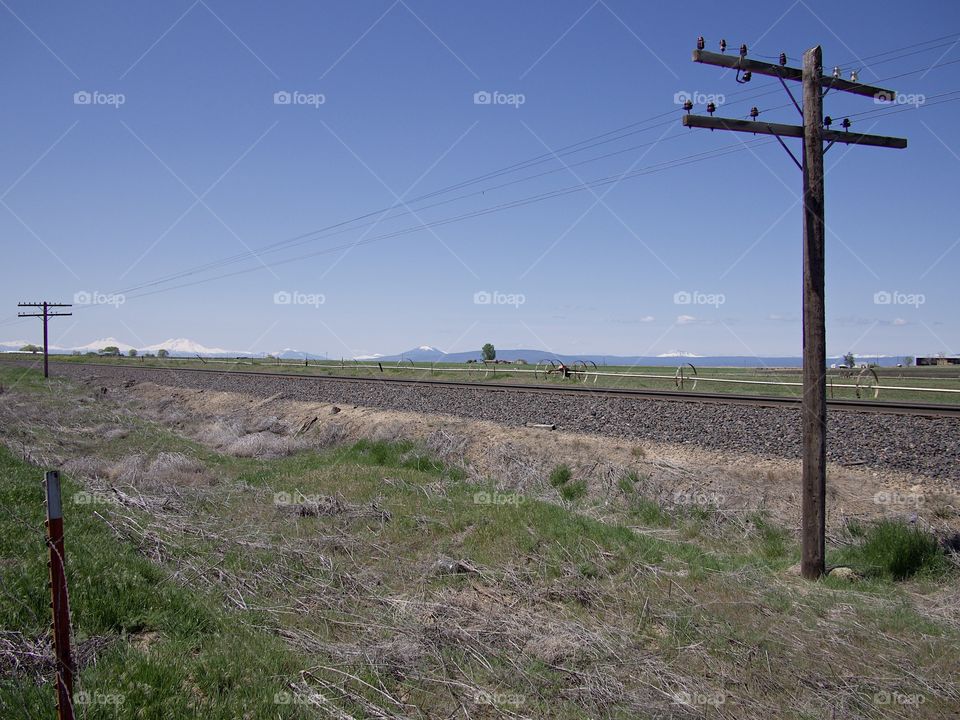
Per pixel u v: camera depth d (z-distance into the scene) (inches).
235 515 451.8
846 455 495.8
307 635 265.6
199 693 202.1
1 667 197.9
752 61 362.0
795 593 327.9
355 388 1139.3
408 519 424.2
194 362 2743.6
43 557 273.1
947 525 386.6
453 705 222.5
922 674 248.4
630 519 469.4
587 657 254.5
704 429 608.4
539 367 1788.9
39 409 1062.4
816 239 366.9
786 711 225.0
